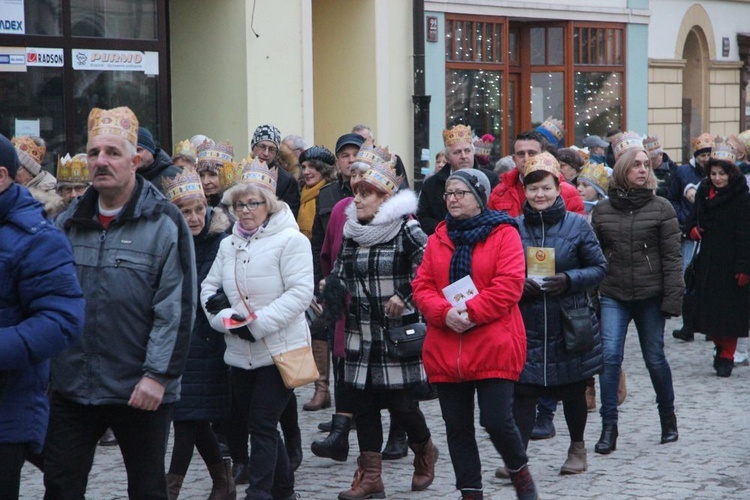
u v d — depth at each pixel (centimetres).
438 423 1228
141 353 705
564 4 2533
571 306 960
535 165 973
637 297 1102
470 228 861
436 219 1267
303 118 1978
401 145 2177
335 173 1345
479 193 870
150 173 1086
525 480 860
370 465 944
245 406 894
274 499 898
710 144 1836
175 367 702
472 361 841
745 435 1170
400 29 2162
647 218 1100
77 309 628
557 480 1002
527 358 953
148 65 1788
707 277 1512
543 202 972
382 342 930
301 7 1962
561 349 958
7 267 619
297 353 868
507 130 2456
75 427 711
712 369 1552
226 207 977
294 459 1024
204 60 1938
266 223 883
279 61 1936
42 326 614
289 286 868
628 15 2717
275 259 870
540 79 2564
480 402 849
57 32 1680
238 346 870
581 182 1384
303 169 1370
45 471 711
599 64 2656
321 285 983
